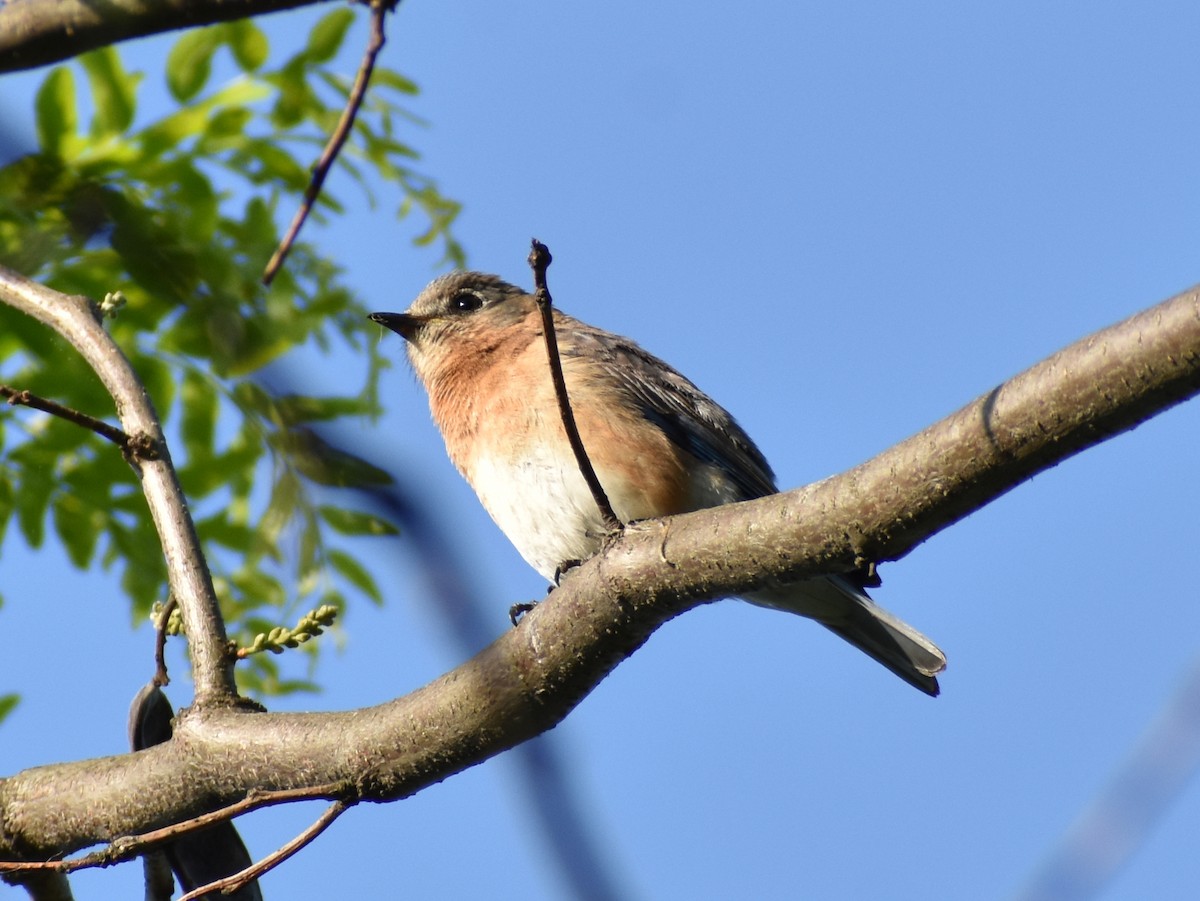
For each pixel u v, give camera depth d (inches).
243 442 452.8
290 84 451.8
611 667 316.2
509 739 310.0
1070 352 261.6
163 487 346.9
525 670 308.7
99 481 462.9
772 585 300.5
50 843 328.5
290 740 314.5
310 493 442.3
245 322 447.5
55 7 258.2
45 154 441.4
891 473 281.1
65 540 461.7
